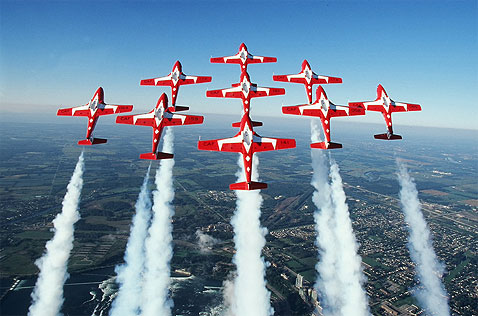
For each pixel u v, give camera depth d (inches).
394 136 2071.9
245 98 2246.6
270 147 1884.8
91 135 1967.3
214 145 1911.9
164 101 2066.9
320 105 2127.2
